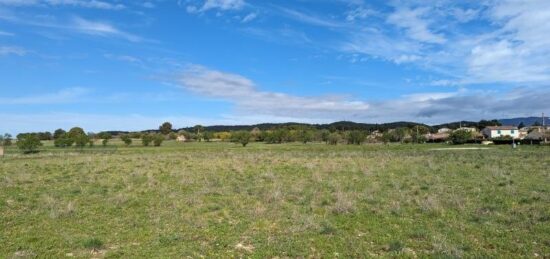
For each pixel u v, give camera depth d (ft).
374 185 67.21
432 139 407.64
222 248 33.60
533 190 60.90
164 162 124.16
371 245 34.01
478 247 33.01
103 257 31.53
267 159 134.41
